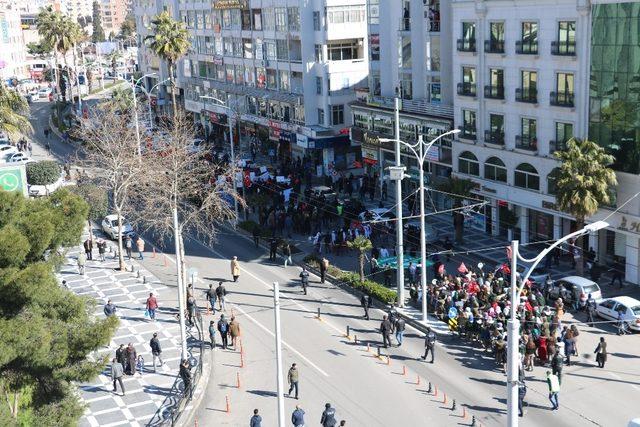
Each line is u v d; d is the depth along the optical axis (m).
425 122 62.56
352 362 37.88
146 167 54.28
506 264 47.69
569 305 43.25
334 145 78.62
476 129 57.12
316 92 80.19
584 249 49.84
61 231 25.23
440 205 63.19
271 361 38.53
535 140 52.00
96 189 56.62
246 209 65.12
